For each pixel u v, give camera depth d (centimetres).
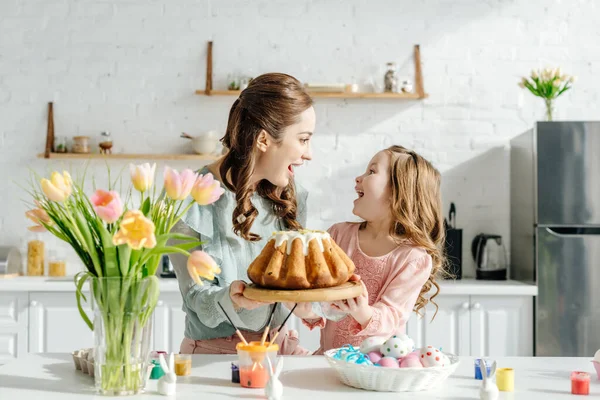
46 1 436
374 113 442
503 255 424
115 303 147
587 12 446
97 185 436
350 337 204
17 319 386
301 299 155
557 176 395
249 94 191
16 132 436
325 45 440
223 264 190
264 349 156
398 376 150
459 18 444
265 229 202
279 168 192
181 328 385
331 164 441
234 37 439
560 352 391
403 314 204
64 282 386
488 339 391
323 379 163
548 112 411
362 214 220
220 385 158
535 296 394
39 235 434
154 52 438
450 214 435
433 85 443
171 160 439
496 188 444
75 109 438
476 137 444
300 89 192
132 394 150
